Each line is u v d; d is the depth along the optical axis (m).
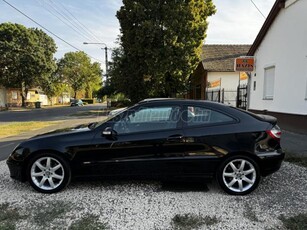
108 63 30.59
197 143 4.33
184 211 3.74
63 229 3.25
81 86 79.00
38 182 4.46
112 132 4.40
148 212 3.71
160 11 20.44
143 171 4.41
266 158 4.29
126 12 21.06
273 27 12.01
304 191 4.44
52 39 49.97
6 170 5.75
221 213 3.67
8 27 44.25
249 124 4.40
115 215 3.63
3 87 47.81
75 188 4.61
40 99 60.12
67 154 4.39
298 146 7.75
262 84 13.19
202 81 24.53
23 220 3.48
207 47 26.39
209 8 21.58
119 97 39.69
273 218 3.52
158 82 21.20
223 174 4.32
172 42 20.05
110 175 4.45
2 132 12.45
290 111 10.73
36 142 4.48
